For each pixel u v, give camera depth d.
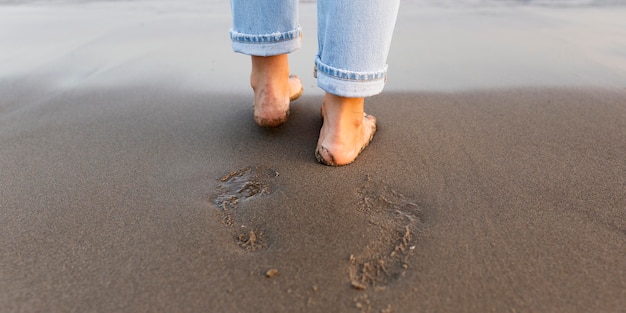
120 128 1.63
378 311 0.87
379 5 1.10
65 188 1.27
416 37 2.60
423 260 0.99
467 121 1.65
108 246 1.04
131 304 0.89
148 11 3.18
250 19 1.38
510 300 0.89
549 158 1.39
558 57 2.27
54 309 0.88
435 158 1.40
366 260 0.99
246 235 1.08
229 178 1.32
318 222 1.12
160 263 0.99
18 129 1.62
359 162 1.39
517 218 1.12
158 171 1.35
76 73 2.14
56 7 3.30
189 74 2.14
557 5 3.25
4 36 2.64
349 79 1.20
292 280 0.94
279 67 1.53
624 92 1.86
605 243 1.03
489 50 2.39
